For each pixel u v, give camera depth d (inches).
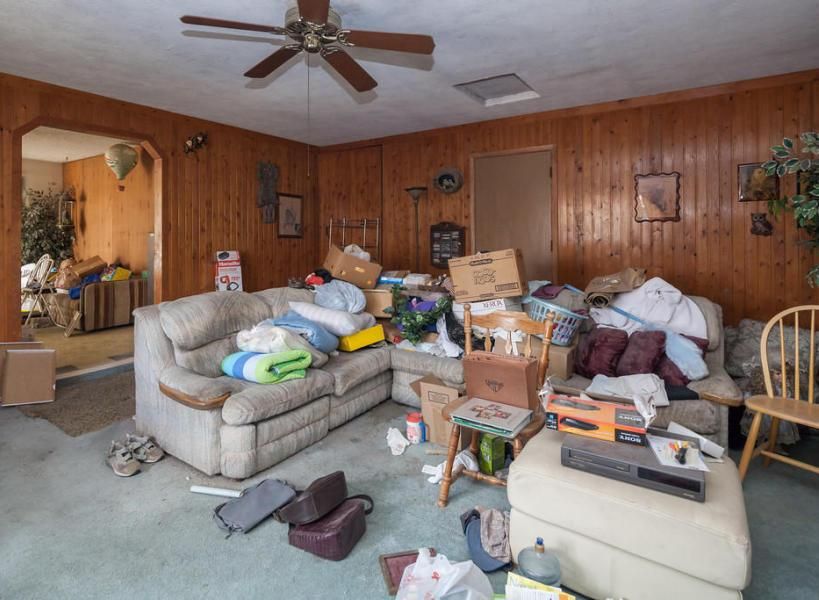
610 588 60.0
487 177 194.7
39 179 301.6
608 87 154.3
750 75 144.1
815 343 120.5
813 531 79.7
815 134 101.8
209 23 84.3
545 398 74.3
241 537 76.7
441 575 57.8
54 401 136.9
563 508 62.1
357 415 126.7
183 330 105.7
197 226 192.2
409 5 101.0
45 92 148.9
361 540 76.0
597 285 133.3
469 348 97.0
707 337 118.1
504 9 103.0
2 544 74.2
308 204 238.8
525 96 167.6
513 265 126.4
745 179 149.0
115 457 98.4
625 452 63.5
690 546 53.9
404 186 216.4
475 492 90.7
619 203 169.0
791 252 144.2
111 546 74.2
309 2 78.6
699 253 157.2
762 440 111.0
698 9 103.7
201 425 94.7
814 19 108.8
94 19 107.6
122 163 217.3
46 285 245.1
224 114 184.9
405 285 161.6
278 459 100.9
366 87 112.8
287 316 126.6
